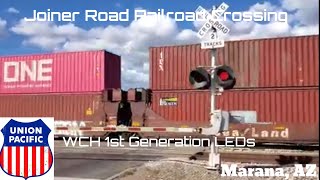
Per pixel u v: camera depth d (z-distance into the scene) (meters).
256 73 21.56
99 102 25.88
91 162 15.05
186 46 23.25
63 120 26.69
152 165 12.93
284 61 21.17
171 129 14.76
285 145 21.27
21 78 28.38
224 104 21.94
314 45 20.72
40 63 27.95
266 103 21.23
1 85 28.91
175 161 13.80
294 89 20.84
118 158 16.12
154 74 23.91
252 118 21.19
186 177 11.22
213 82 11.43
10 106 28.52
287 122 20.67
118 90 25.28
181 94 23.11
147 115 23.91
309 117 20.42
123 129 16.84
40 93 27.73
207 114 22.36
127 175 11.91
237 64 21.98
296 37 21.08
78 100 26.52
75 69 26.98
